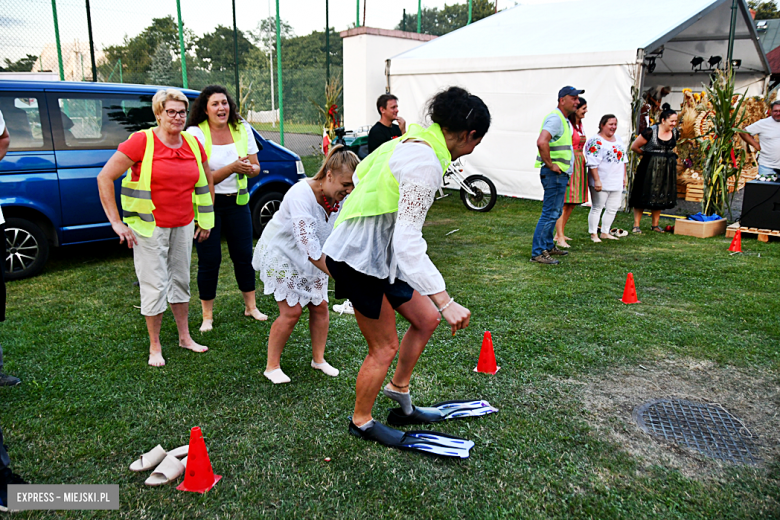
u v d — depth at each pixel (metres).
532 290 4.79
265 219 6.72
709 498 2.18
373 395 2.49
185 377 3.20
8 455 2.28
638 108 8.34
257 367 3.34
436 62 10.53
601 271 5.41
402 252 2.03
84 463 2.41
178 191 3.25
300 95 14.38
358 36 13.73
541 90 9.38
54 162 5.25
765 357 3.44
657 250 6.31
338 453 2.48
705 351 3.52
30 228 5.20
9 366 3.32
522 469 2.36
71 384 3.11
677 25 8.72
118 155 3.07
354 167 2.80
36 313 4.28
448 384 3.12
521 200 9.98
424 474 2.33
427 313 2.45
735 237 6.21
